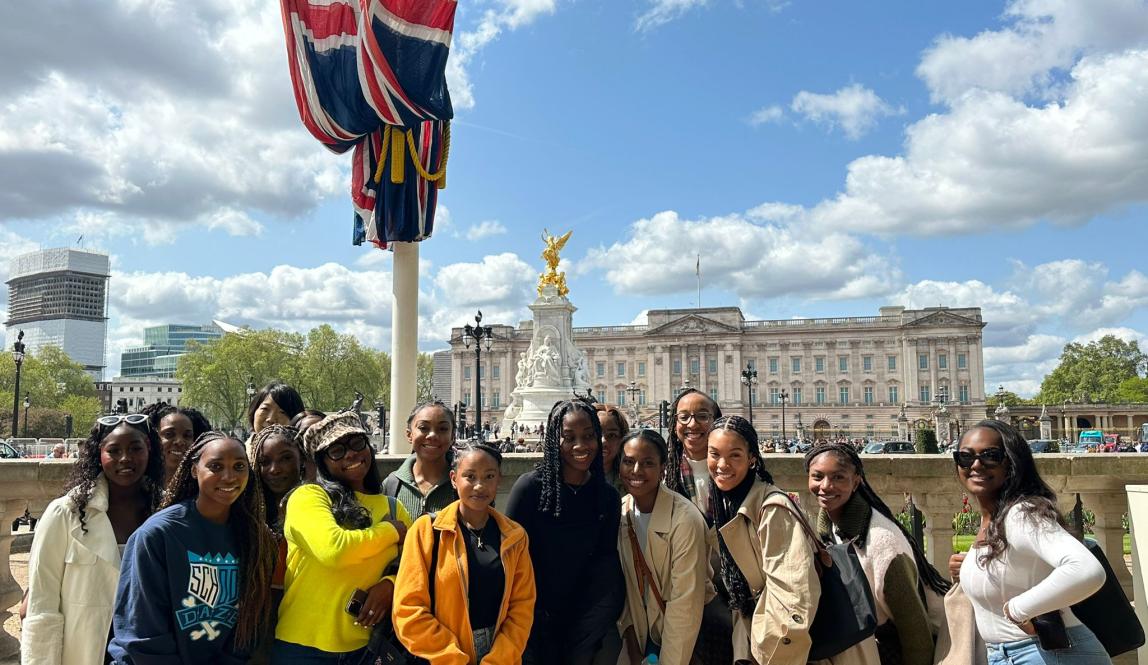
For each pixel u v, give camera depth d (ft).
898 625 16.90
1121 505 26.66
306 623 16.38
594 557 18.06
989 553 15.15
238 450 16.21
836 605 16.35
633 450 17.75
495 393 440.45
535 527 18.11
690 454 21.11
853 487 18.12
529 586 16.99
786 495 17.39
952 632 16.69
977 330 395.55
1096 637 15.49
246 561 16.34
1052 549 14.20
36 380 349.41
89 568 16.67
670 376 429.79
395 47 38.45
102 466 17.54
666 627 17.22
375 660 16.48
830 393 414.21
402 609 16.02
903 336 405.59
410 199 41.57
